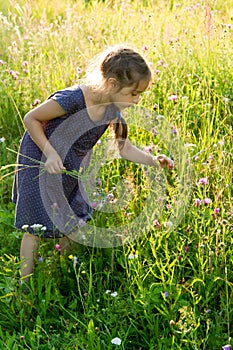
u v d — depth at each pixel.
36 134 3.21
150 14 6.32
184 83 4.86
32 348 2.81
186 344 2.75
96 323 3.02
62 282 3.30
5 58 6.00
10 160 4.36
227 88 4.91
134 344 2.93
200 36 5.50
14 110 4.91
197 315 2.95
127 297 3.12
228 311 2.94
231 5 7.48
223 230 3.11
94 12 7.19
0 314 3.10
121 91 3.17
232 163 3.77
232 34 5.55
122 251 3.37
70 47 5.68
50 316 3.11
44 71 5.29
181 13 6.71
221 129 4.36
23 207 3.35
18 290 3.09
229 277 3.15
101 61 3.19
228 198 3.57
